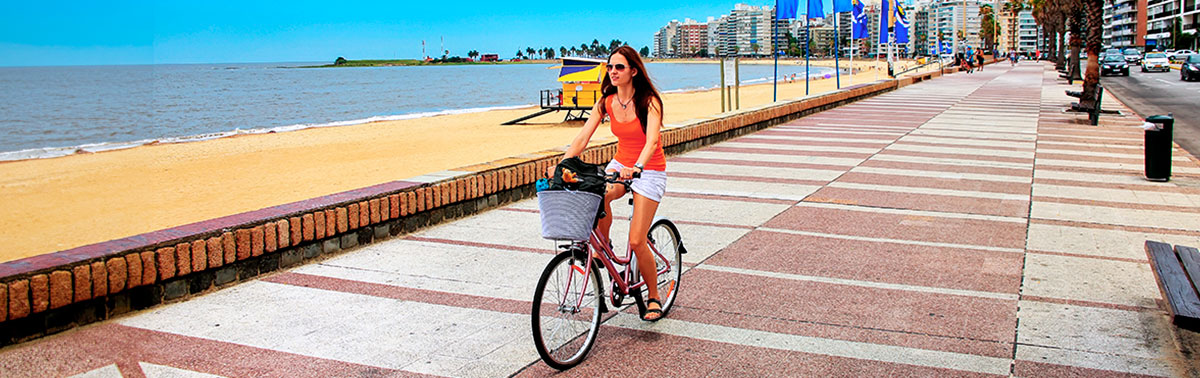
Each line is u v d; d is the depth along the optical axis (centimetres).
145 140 1934
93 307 467
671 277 507
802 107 1869
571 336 424
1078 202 849
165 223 852
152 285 497
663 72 14200
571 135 1889
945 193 902
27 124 2098
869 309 506
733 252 646
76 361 410
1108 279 565
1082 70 5144
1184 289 433
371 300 521
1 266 436
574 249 417
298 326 472
